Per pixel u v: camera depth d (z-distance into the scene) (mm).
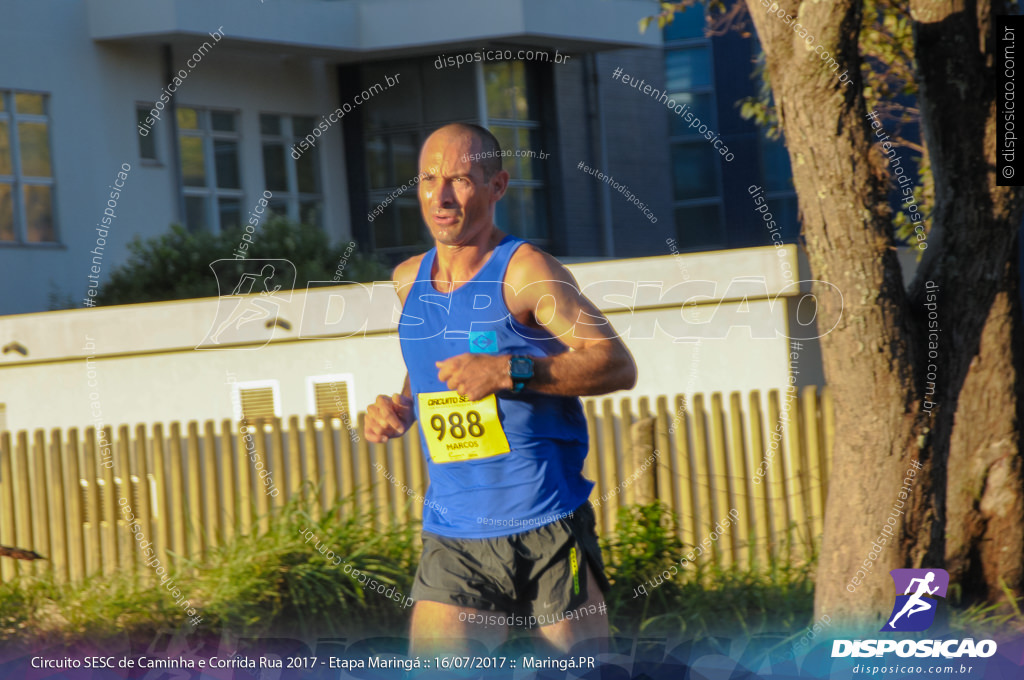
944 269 14016
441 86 45875
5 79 39031
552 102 48594
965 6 13414
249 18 40938
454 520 10641
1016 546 14703
